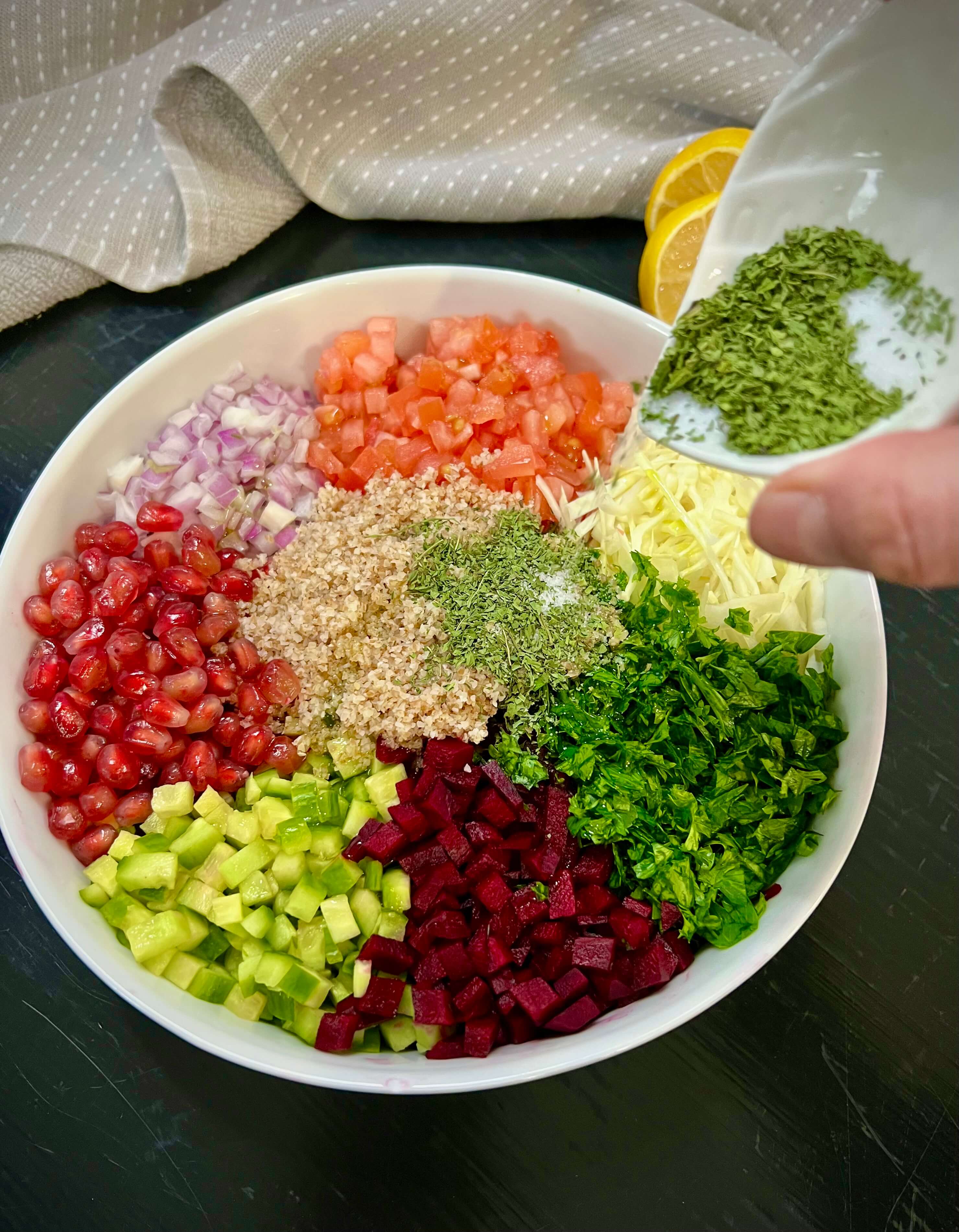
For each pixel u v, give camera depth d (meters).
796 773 0.25
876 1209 0.26
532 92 0.34
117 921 0.25
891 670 0.31
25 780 0.25
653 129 0.35
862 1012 0.28
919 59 0.19
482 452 0.30
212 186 0.33
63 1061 0.27
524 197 0.34
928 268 0.20
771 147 0.21
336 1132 0.27
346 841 0.26
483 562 0.28
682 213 0.30
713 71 0.33
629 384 0.32
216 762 0.27
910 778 0.30
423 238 0.35
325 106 0.33
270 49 0.31
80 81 0.35
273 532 0.30
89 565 0.28
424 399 0.30
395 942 0.25
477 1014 0.24
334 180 0.34
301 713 0.27
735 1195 0.26
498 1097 0.27
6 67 0.34
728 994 0.27
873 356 0.20
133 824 0.26
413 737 0.26
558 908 0.25
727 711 0.26
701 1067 0.27
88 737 0.27
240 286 0.34
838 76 0.20
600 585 0.28
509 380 0.30
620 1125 0.27
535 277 0.30
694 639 0.27
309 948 0.25
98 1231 0.26
